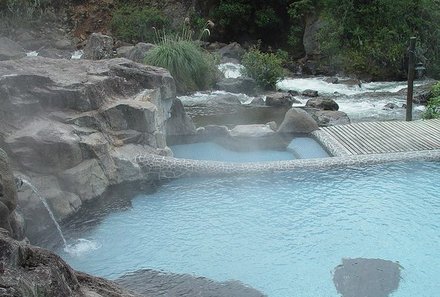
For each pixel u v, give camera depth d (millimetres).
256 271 5422
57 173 6578
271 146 9273
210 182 7695
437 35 18359
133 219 6605
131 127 8102
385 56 17672
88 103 7609
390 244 5934
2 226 4602
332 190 7309
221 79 15266
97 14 21234
